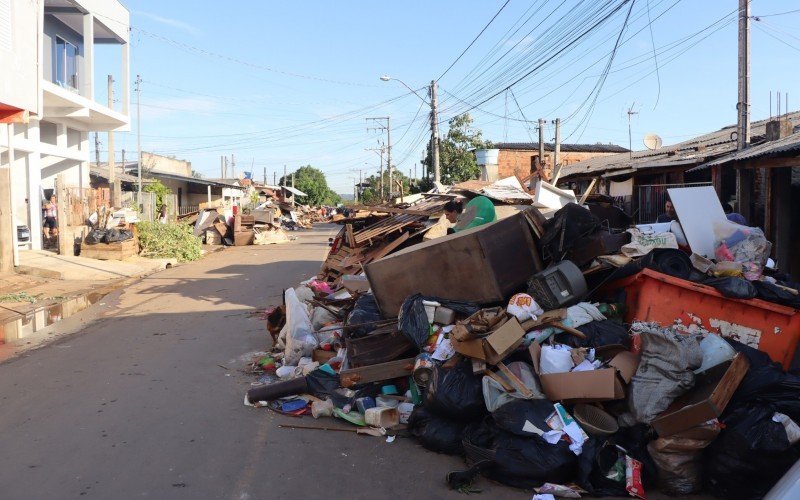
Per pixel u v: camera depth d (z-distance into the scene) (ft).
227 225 102.68
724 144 44.57
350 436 17.33
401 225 39.83
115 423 18.21
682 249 21.53
